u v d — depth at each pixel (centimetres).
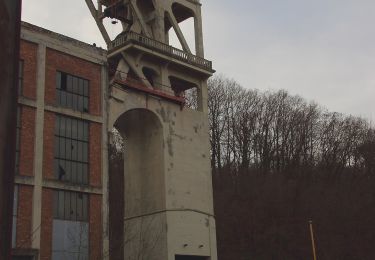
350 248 6069
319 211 6606
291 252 6022
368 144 8212
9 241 268
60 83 3806
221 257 5978
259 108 8512
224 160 7856
